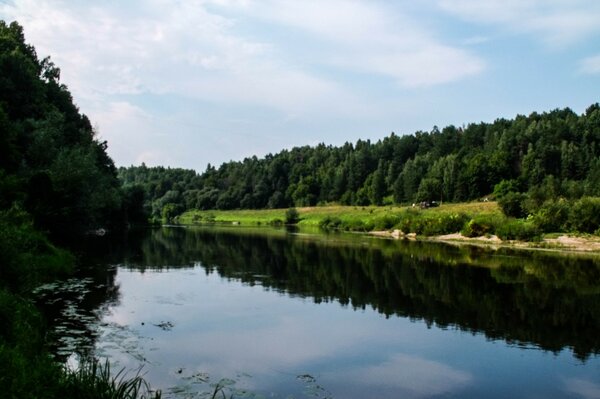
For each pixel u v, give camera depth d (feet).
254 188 542.98
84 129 228.43
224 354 47.50
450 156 428.15
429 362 47.29
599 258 142.10
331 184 516.73
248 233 258.16
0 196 94.07
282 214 469.98
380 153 551.18
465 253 150.41
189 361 44.86
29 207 110.83
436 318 64.75
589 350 51.60
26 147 150.20
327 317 64.39
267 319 62.44
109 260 113.80
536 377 43.83
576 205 201.57
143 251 139.85
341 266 114.11
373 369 44.93
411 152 554.46
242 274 99.66
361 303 73.41
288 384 40.42
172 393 36.81
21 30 221.87
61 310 60.13
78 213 141.69
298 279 94.27
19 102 175.11
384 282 92.27
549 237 194.80
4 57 173.78
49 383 30.42
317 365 45.57
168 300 71.05
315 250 154.81
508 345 53.11
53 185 123.03
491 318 65.10
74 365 40.91
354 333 56.90
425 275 101.45
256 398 36.88
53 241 124.67
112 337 50.16
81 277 85.35
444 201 407.85
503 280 96.43
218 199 546.67
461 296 79.87
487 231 213.46
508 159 404.16
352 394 38.96
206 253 140.56
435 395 39.42
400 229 259.39
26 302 48.39
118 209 238.89
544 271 110.11
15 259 57.00
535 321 63.77
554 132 440.04
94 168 167.63
